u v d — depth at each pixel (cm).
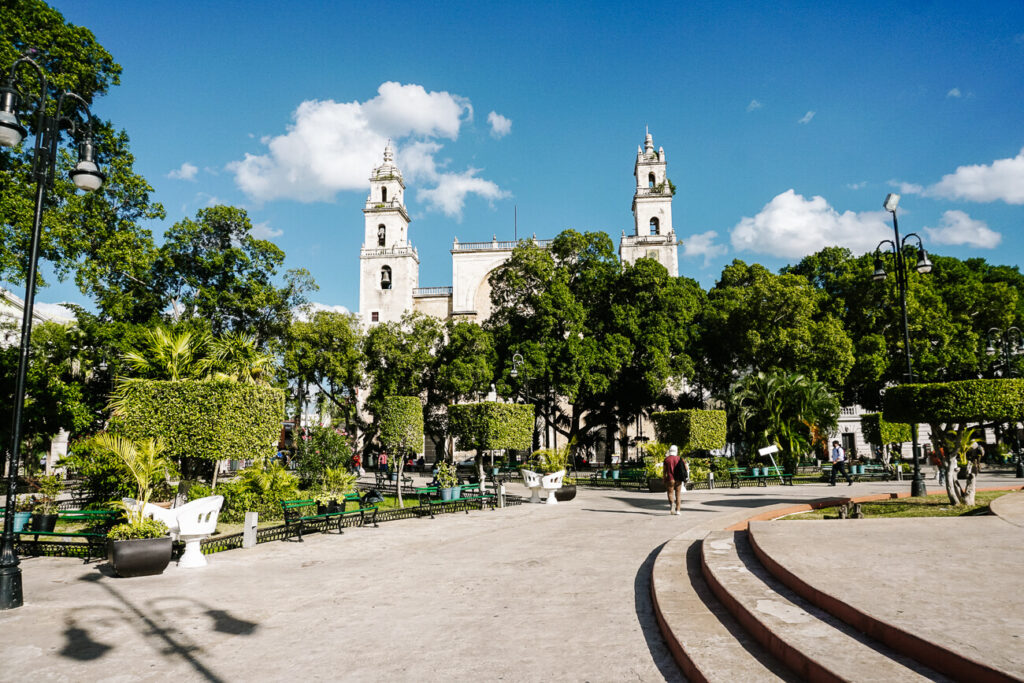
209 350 1861
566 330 3494
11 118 791
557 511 1648
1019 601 490
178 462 1541
